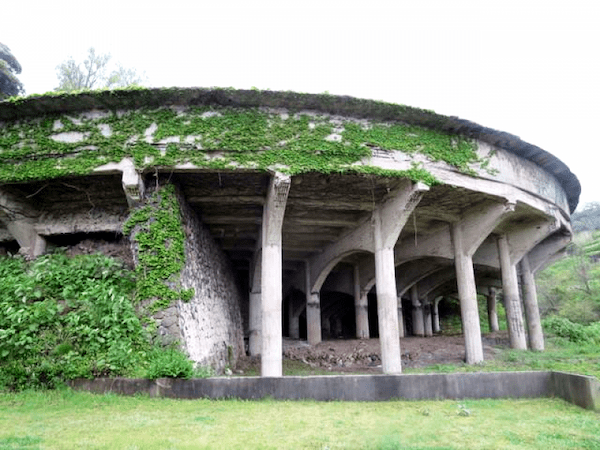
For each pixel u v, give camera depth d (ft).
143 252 39.65
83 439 20.80
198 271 49.11
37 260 43.24
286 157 42.27
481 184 50.03
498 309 146.41
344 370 58.18
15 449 18.88
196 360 41.24
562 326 85.66
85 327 35.86
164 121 41.86
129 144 41.24
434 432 22.29
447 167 47.50
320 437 21.26
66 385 32.73
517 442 20.65
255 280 73.10
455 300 146.20
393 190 49.32
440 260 82.33
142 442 20.24
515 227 68.39
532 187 56.65
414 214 56.54
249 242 70.44
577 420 24.66
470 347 57.21
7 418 25.17
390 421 24.48
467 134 49.55
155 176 42.01
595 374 44.29
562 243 76.38
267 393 30.42
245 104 42.93
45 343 34.83
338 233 66.39
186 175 43.80
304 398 30.22
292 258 84.58
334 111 44.34
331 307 119.03
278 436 21.45
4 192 43.42
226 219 57.06
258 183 46.52
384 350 49.47
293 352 73.82
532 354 61.21
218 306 58.95
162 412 26.58
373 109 44.34
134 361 34.04
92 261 42.11
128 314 37.19
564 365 50.93
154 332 36.76
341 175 44.32
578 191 70.33
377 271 52.11
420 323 105.70
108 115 42.22
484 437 21.49
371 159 44.21
